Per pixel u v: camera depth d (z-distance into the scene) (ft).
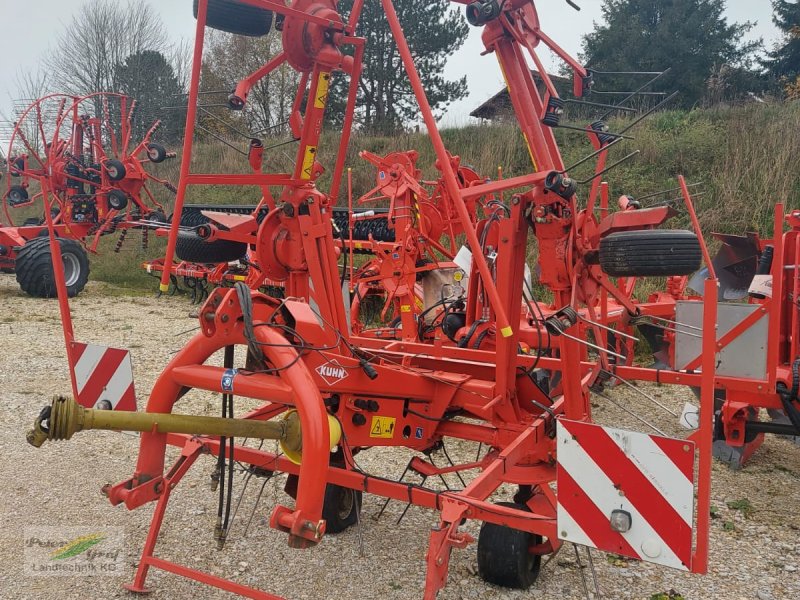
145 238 41.63
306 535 8.12
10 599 10.05
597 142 12.13
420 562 11.64
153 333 30.96
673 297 22.95
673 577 11.28
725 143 38.83
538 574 11.16
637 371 13.88
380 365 11.71
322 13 11.46
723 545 12.50
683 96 83.92
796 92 71.36
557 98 10.59
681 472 7.63
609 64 88.07
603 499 8.08
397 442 12.21
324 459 8.54
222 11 10.65
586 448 8.16
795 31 93.45
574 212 10.96
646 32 86.84
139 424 8.44
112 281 48.96
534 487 11.51
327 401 11.32
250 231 13.83
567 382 11.02
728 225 34.04
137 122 79.36
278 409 12.53
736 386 14.06
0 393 20.95
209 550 11.79
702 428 7.66
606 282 12.21
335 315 12.37
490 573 10.67
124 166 38.99
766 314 13.71
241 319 9.79
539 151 11.22
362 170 53.42
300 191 12.41
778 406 14.38
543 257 11.17
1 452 16.22
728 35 88.28
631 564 11.71
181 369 9.95
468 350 14.39
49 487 14.33
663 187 37.83
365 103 77.77
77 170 39.88
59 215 40.45
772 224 32.86
